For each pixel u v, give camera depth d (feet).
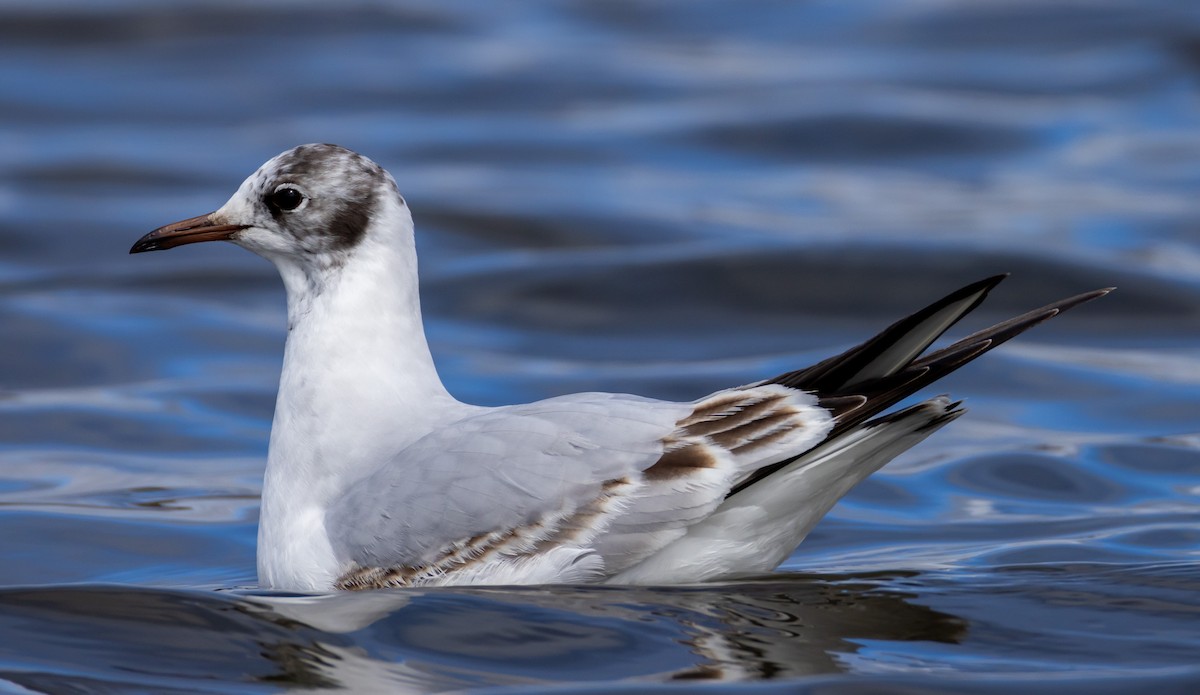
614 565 27.94
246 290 62.28
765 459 27.17
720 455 27.40
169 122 90.63
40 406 48.57
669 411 28.17
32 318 57.31
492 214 71.56
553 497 27.81
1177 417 46.44
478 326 58.18
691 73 101.40
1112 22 111.34
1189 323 56.90
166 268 65.05
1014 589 29.48
